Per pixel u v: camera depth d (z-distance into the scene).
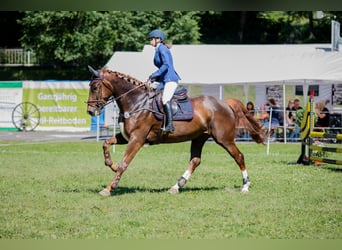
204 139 11.87
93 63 42.50
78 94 32.19
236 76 26.75
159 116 11.25
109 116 30.84
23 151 20.77
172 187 11.65
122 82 11.24
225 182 13.20
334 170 15.53
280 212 9.77
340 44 30.45
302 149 17.17
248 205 10.34
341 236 8.32
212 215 9.48
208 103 11.68
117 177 11.17
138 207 10.09
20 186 12.42
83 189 12.07
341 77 25.75
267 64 27.48
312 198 11.08
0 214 9.53
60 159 18.11
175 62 28.05
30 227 8.66
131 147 11.18
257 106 28.50
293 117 26.56
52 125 32.50
